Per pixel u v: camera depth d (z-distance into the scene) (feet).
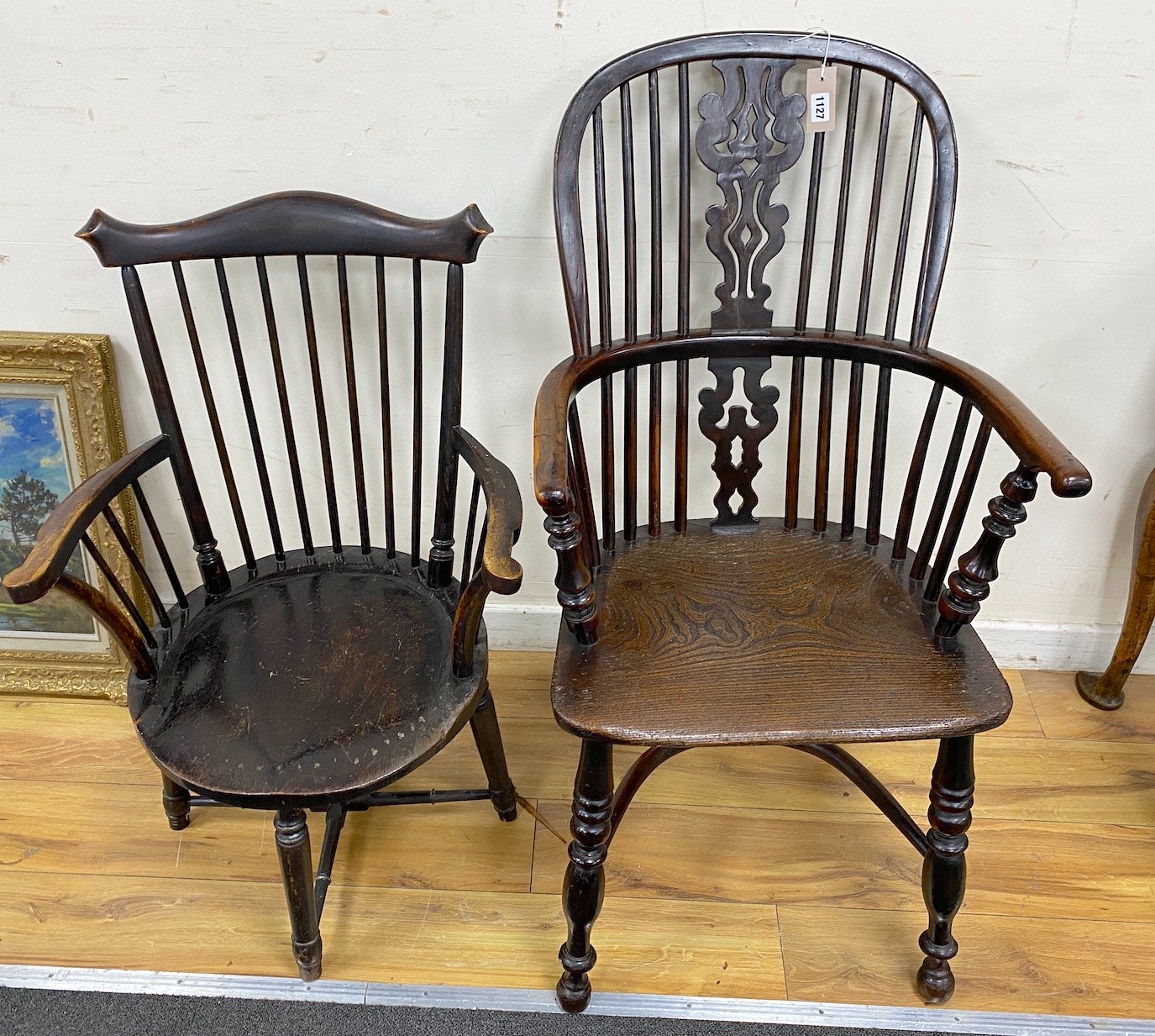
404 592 4.26
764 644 3.61
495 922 4.34
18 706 5.43
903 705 3.32
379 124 4.28
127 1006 4.01
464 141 4.31
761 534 4.33
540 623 5.73
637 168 4.38
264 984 4.09
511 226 4.52
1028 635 5.57
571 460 3.83
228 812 4.86
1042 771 5.02
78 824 4.75
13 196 4.44
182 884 4.50
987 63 4.06
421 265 4.57
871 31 4.03
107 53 4.12
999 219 4.40
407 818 4.84
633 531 4.29
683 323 4.09
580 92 3.76
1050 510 5.16
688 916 4.35
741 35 3.76
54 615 5.37
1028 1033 3.89
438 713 3.60
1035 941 4.23
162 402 4.02
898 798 4.89
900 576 4.02
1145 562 4.80
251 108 4.25
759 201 3.95
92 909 4.37
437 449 5.15
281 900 4.44
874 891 4.46
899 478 5.14
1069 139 4.19
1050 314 4.62
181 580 5.62
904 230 3.90
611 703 3.33
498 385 4.96
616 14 4.03
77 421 4.90
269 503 4.40
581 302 3.87
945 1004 3.99
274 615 4.12
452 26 4.06
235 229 3.91
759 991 4.05
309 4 4.01
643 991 4.06
